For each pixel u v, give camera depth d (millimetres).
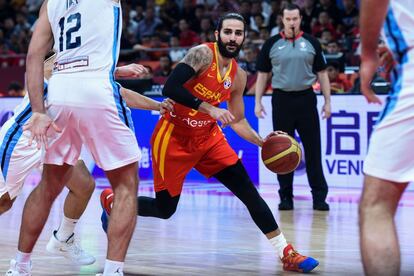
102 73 7406
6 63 29719
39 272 8680
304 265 8734
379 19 5680
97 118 7340
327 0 24953
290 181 14977
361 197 5848
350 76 20328
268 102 19297
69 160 7566
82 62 7375
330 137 18906
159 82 22422
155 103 9062
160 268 8969
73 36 7395
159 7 29906
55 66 7566
